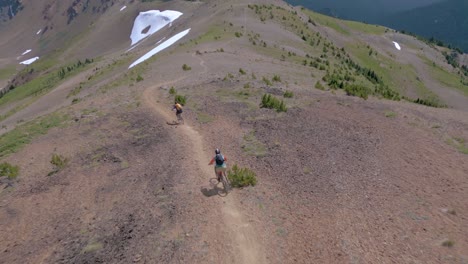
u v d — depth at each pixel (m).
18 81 169.62
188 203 15.58
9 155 23.81
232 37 69.56
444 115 26.95
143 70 47.69
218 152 16.84
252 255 12.33
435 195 15.32
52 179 19.95
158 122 26.89
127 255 12.73
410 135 22.20
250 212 14.68
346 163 18.39
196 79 39.00
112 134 25.44
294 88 34.88
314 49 81.19
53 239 14.52
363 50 131.25
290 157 19.28
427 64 143.38
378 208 14.44
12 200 18.30
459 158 18.86
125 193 17.28
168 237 13.45
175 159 20.31
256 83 35.69
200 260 12.19
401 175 17.11
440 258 11.55
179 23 131.00
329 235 12.98
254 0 117.94
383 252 11.98
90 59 148.75
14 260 13.58
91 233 14.45
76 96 49.00
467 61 177.50
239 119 25.91
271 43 70.81
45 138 25.95
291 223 13.84
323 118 25.23
